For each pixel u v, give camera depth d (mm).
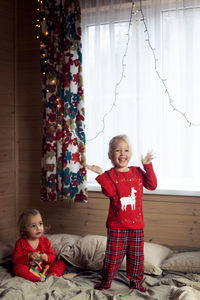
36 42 3521
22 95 3594
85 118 3285
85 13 3240
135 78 3104
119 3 3121
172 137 3010
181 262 2545
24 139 3600
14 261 2592
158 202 3074
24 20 3566
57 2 3227
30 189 3602
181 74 2945
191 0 2891
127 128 3143
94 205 3320
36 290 2223
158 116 3037
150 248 2734
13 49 3582
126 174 2404
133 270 2352
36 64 3533
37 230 2650
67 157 3188
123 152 2398
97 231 3316
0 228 3484
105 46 3176
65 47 3191
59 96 3232
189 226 2990
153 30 3043
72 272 2688
